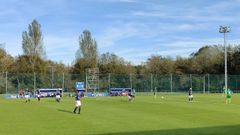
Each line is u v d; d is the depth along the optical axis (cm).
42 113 3809
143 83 9481
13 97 7706
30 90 8419
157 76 9594
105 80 9156
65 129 2641
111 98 7062
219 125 2850
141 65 13300
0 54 11006
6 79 8188
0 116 3525
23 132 2512
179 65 12756
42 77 8575
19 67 10981
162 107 4600
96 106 4788
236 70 11356
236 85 10119
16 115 3612
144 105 4969
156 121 3103
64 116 3506
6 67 10900
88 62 11994
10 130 2603
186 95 8588
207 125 2852
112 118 3328
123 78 9344
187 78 9781
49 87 8631
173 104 5162
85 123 2969
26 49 11112
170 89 9650
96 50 12431
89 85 8906
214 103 5388
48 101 6047
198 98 6906
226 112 3916
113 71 12069
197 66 12312
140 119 3250
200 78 9856
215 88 9938
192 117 3422
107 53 12638
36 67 11050
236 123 2977
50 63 11919
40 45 11244
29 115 3609
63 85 8788
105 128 2683
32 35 11144
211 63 12075
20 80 8350
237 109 4297
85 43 12362
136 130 2581
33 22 11181
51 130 2595
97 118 3334
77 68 11925
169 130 2580
